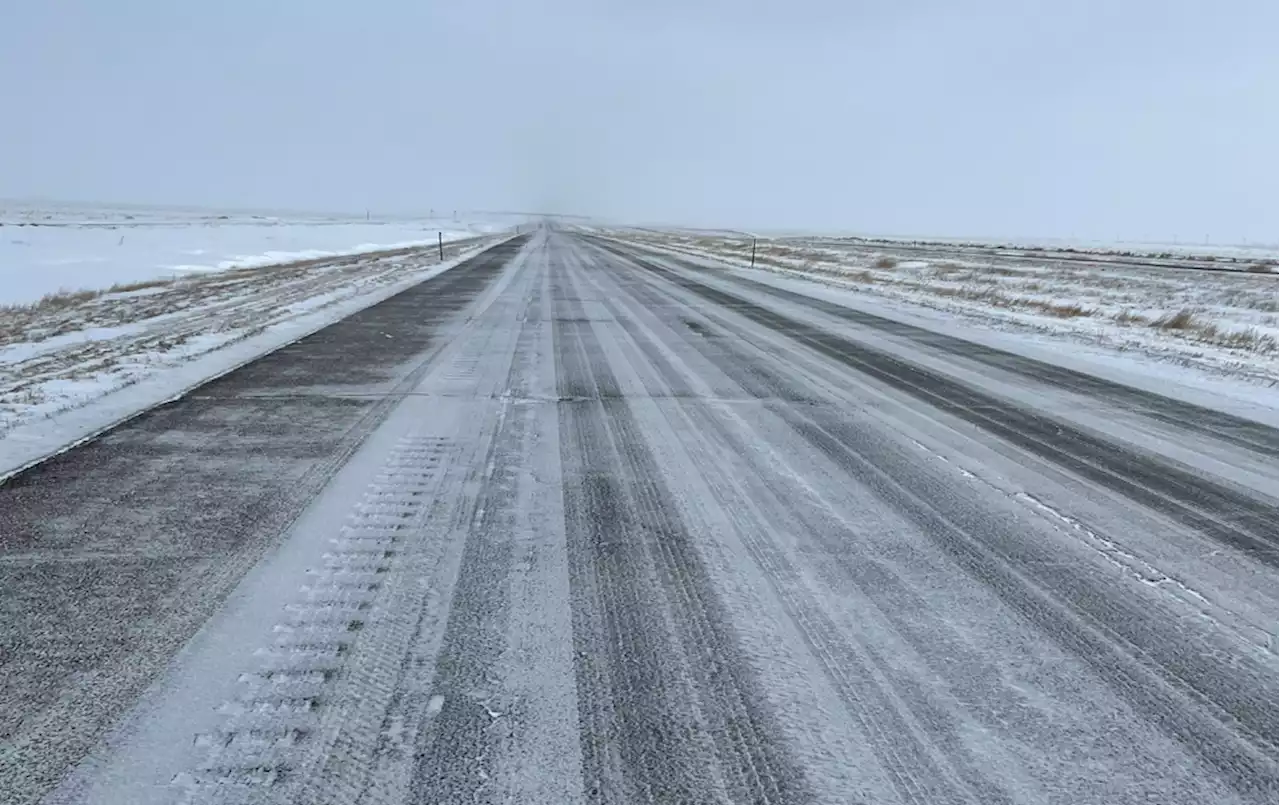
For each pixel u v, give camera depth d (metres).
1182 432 6.04
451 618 2.93
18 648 2.66
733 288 19.02
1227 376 8.60
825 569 3.43
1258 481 4.82
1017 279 24.66
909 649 2.78
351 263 27.88
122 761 2.11
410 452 5.03
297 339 9.98
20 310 13.47
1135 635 2.92
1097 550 3.71
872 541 3.75
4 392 6.73
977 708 2.44
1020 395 7.33
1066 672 2.66
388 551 3.51
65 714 2.31
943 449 5.40
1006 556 3.62
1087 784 2.11
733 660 2.69
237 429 5.56
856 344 10.35
